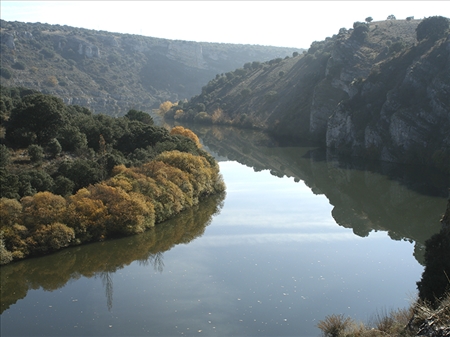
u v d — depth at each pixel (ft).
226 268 122.21
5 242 124.47
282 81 530.27
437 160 255.09
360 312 96.37
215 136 428.97
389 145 290.56
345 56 416.67
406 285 110.11
